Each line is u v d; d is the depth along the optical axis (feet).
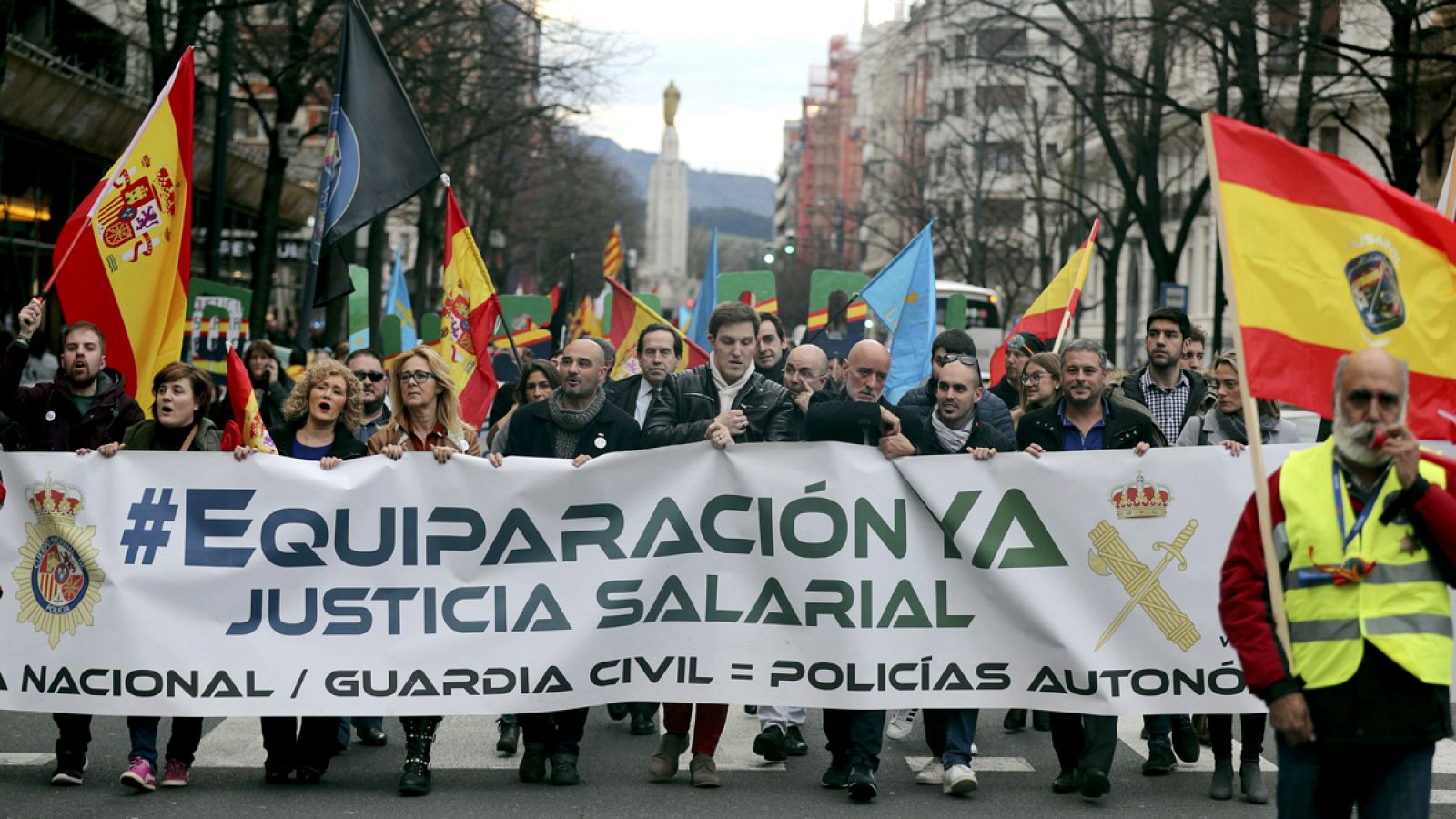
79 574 26.04
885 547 25.96
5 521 26.20
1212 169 17.78
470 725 32.27
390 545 26.18
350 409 27.22
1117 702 25.61
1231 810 25.52
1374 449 15.96
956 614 25.88
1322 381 17.63
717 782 26.73
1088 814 25.08
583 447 28.43
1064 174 144.77
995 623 25.85
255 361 40.14
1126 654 25.66
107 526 26.08
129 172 30.27
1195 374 32.89
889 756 29.96
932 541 25.95
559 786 26.68
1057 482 25.76
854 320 59.52
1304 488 16.47
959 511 25.82
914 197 203.41
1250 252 17.66
